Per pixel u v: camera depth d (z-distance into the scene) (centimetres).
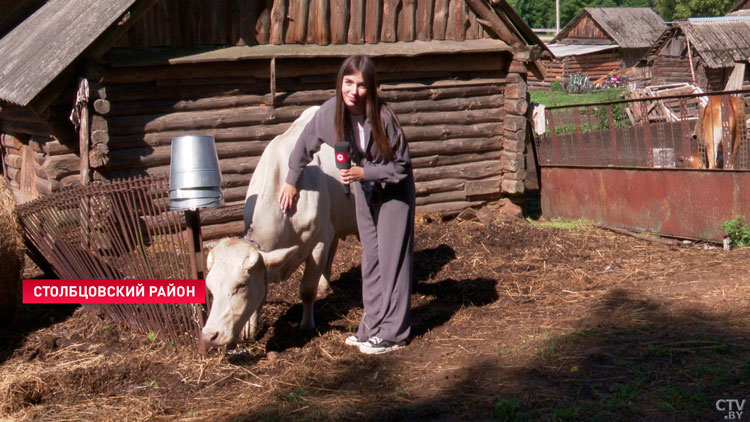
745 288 597
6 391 453
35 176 873
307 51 866
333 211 575
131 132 791
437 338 528
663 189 870
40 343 548
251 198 509
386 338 505
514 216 1003
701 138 990
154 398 453
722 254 753
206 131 833
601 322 535
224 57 812
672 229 864
